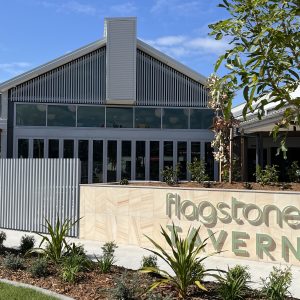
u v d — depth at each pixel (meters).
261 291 6.69
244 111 3.69
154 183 15.00
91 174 27.58
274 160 24.47
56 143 27.55
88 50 27.53
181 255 6.93
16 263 8.73
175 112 28.36
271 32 3.59
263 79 3.64
